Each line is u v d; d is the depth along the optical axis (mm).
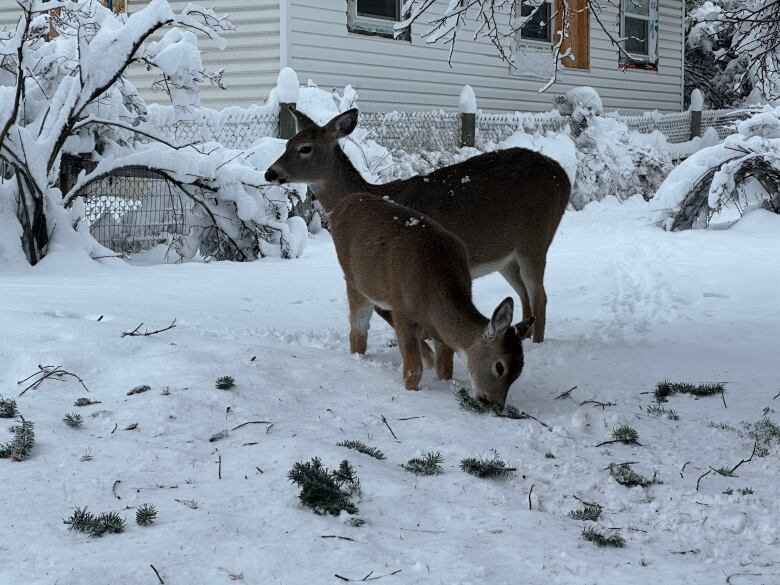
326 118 15211
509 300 5199
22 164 10625
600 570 3469
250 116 14977
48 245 11062
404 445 4832
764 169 15797
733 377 6488
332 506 3873
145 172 12383
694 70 28109
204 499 3959
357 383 5945
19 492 3969
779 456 4883
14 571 3254
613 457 4836
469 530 3801
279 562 3398
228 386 5500
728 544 3803
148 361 5934
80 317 7398
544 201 7508
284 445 4594
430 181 7332
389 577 3309
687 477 4590
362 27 17594
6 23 17906
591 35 22469
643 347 7281
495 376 5391
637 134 22375
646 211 18453
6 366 5812
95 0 12461
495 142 19547
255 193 12602
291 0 16328
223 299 8875
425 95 18906
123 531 3611
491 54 20156
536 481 4441
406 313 5840
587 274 10875
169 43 12289
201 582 3238
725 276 10406
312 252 13492
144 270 10977
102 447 4555
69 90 11445
